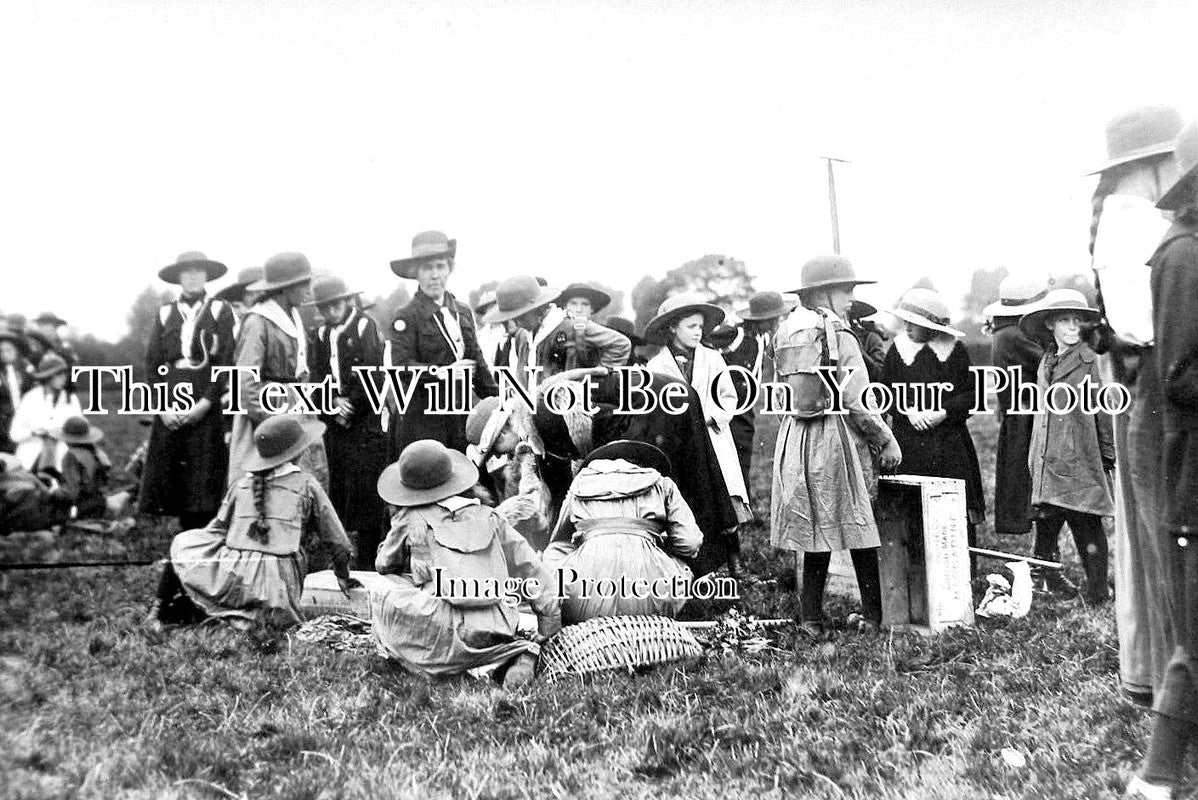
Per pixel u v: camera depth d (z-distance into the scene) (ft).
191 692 14.20
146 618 17.02
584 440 18.37
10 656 15.12
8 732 12.62
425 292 20.21
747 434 22.40
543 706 13.84
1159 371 11.05
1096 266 11.98
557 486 18.69
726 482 19.72
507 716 13.79
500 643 15.37
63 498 20.85
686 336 20.06
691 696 14.19
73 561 18.53
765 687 14.44
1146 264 11.48
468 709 13.89
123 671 14.80
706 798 11.55
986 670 15.02
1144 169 12.48
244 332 19.39
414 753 12.59
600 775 12.08
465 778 11.87
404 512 15.69
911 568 17.84
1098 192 12.90
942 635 16.58
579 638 15.42
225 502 17.58
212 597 17.01
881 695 14.05
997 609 17.63
